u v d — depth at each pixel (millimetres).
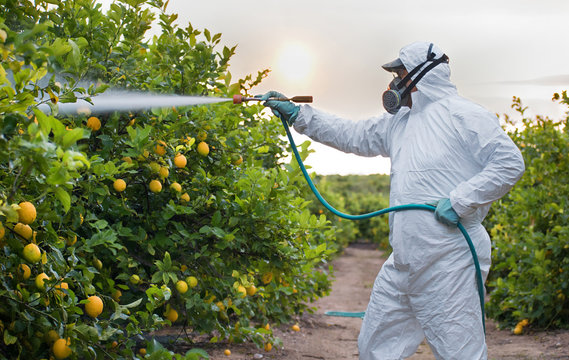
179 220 3762
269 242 3881
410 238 3357
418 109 3586
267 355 5277
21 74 2016
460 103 3461
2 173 2168
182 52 3721
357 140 3957
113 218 3506
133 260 3482
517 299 6523
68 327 2299
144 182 3531
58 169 1894
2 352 2309
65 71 2473
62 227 2787
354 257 21062
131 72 3594
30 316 2254
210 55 3670
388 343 3574
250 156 4359
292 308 6695
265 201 3850
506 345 5770
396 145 3703
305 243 4543
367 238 29141
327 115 4051
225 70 3822
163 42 3941
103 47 3453
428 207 3324
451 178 3387
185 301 3789
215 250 3809
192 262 3725
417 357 5336
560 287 6320
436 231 3305
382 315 3557
